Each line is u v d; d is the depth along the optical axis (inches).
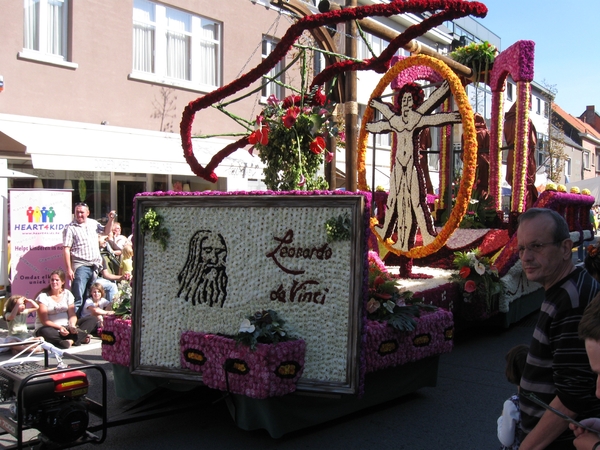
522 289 311.6
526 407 94.3
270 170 225.0
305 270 160.6
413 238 276.1
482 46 379.6
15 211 317.7
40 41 455.2
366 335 157.5
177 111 550.9
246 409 162.7
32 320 317.7
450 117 249.8
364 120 300.8
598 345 73.5
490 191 371.2
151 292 178.2
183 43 561.3
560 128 1300.4
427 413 191.2
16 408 138.0
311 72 522.9
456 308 269.4
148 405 178.7
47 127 444.8
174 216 177.6
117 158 450.6
